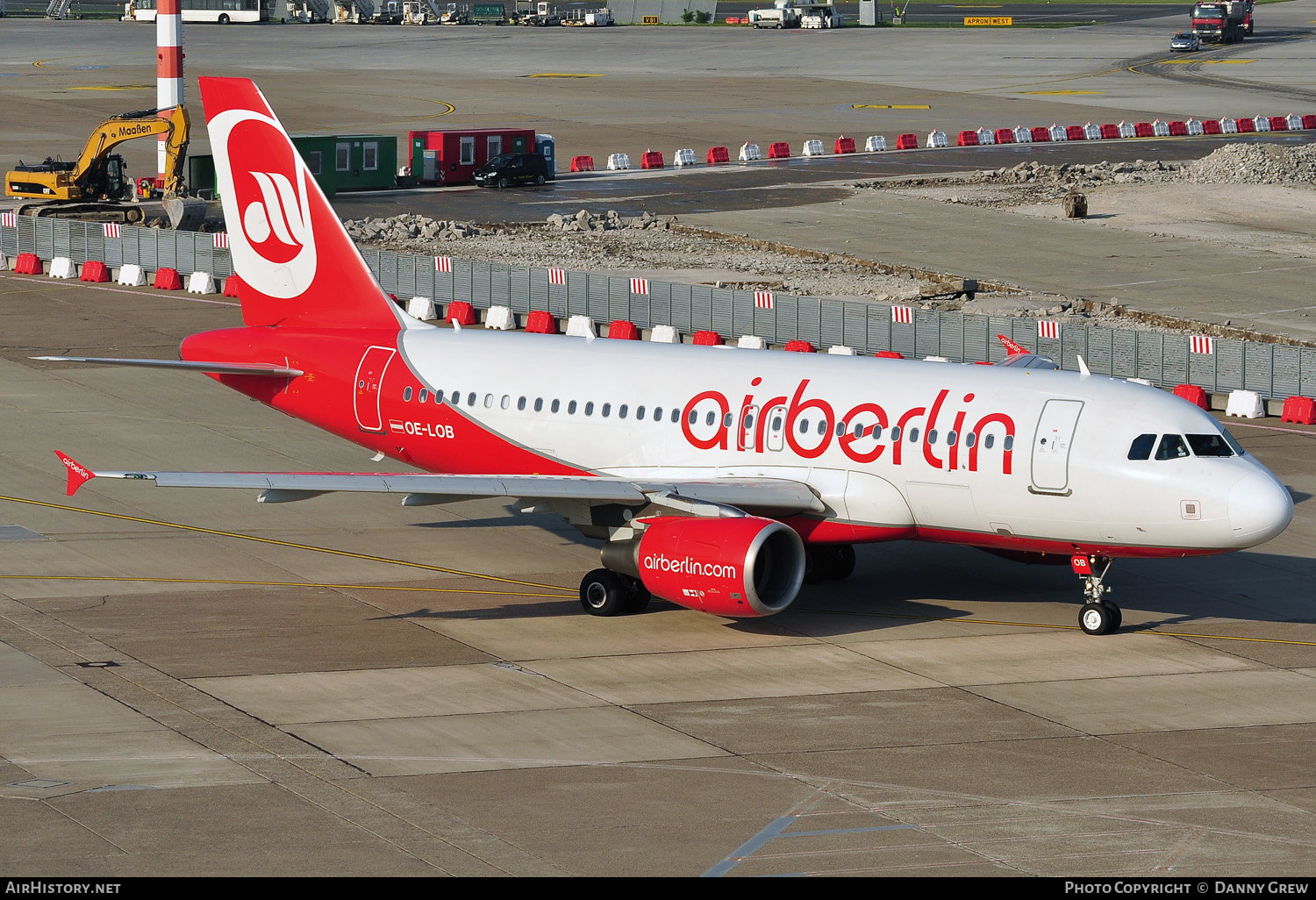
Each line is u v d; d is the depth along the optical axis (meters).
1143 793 102.62
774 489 142.00
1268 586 156.12
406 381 164.88
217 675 123.81
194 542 165.38
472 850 91.88
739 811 98.50
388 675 124.94
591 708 118.19
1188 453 132.00
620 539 141.50
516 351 162.88
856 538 143.88
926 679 126.69
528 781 103.19
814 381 147.50
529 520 179.38
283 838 93.00
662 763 106.88
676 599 136.62
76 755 105.75
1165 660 132.62
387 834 93.94
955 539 142.75
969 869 90.19
